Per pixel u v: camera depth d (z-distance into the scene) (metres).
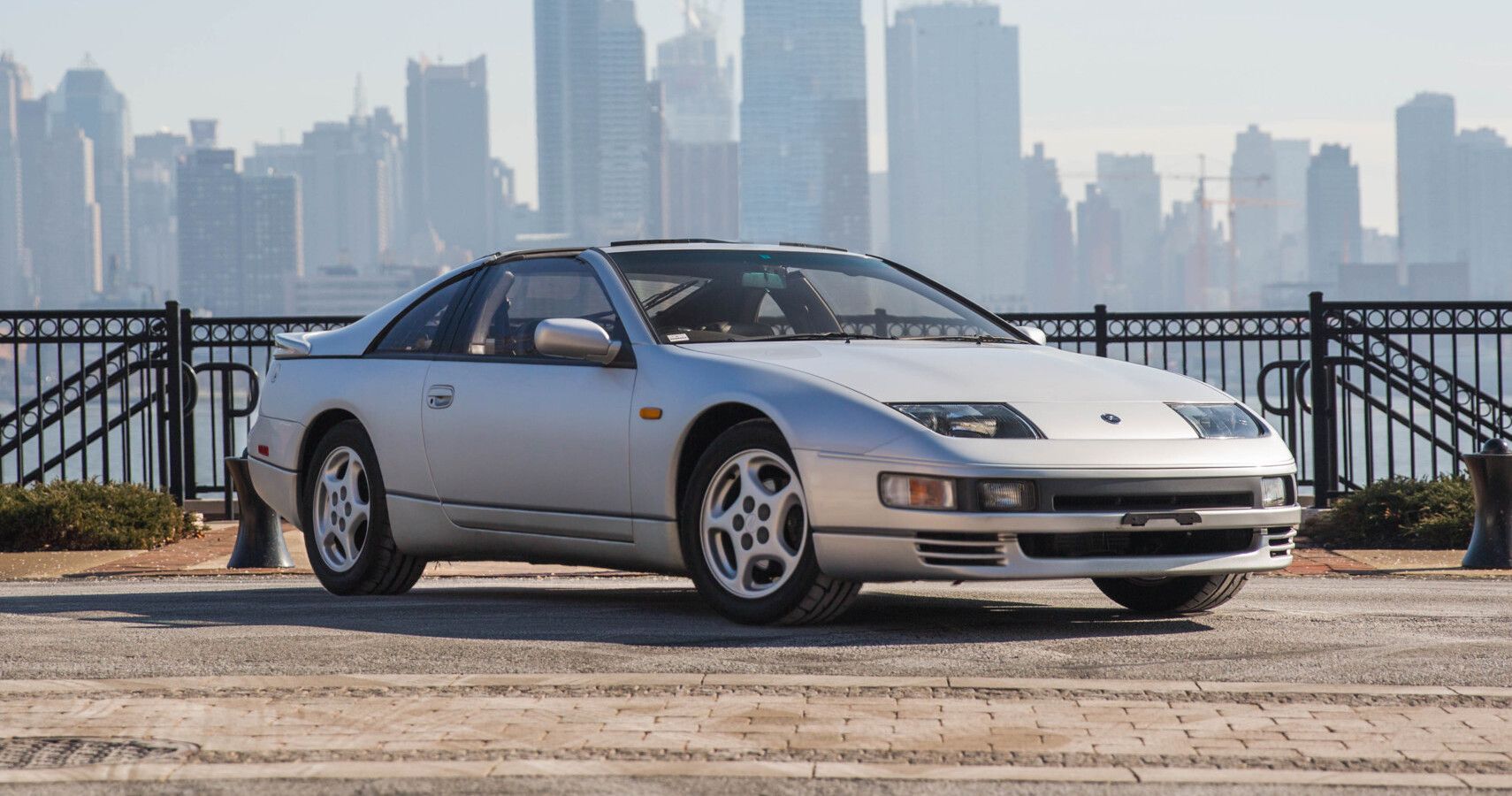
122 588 12.80
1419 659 8.34
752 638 9.09
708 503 9.73
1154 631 9.35
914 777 5.86
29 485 18.95
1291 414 20.56
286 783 5.81
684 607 10.67
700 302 10.52
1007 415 9.18
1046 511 8.87
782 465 9.39
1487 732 6.57
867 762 6.07
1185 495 9.19
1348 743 6.39
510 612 10.41
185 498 20.81
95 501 17.86
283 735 6.51
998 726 6.66
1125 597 10.52
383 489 11.59
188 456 20.84
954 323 11.07
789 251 11.30
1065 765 6.05
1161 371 10.36
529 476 10.57
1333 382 20.19
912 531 8.86
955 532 8.81
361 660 8.27
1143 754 6.21
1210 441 9.44
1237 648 8.69
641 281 10.61
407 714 6.89
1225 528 9.32
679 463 9.80
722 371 9.68
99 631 9.33
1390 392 19.95
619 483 10.06
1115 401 9.55
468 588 12.62
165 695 7.35
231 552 16.84
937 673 7.93
